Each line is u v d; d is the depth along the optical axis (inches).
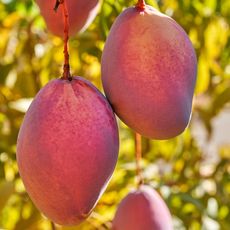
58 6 33.0
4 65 56.2
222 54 57.5
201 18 53.6
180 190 56.5
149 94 30.4
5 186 49.2
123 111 30.9
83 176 29.7
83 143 29.6
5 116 54.2
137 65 30.5
